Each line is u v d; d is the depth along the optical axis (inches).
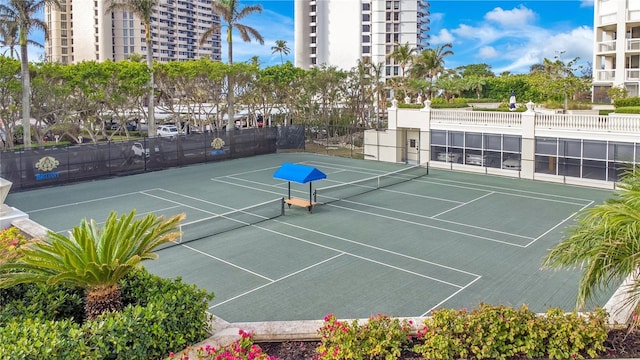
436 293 585.6
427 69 2748.5
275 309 547.8
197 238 816.3
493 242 788.0
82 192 1238.3
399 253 735.7
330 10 5196.9
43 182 1311.5
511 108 1637.6
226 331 372.5
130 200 1143.0
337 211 1000.9
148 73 1907.0
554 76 1812.3
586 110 1565.0
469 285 609.9
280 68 2299.5
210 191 1230.3
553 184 1298.0
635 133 1176.2
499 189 1229.1
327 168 1569.9
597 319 340.2
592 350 324.5
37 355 293.9
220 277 646.5
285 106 2711.6
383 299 570.3
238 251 752.3
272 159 1759.4
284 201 1043.3
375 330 332.5
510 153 1406.3
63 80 1889.8
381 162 1696.6
